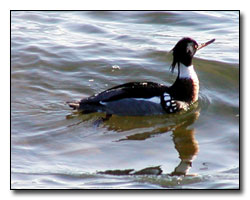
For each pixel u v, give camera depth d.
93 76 17.38
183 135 14.09
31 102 15.86
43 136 14.08
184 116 15.19
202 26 20.72
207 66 17.83
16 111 15.32
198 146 13.48
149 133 14.22
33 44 19.22
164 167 12.49
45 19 21.44
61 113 15.30
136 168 12.44
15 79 17.09
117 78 17.25
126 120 14.97
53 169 12.47
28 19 21.41
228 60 18.14
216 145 13.53
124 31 20.45
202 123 14.77
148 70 17.69
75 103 15.26
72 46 19.19
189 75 15.48
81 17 21.69
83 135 14.12
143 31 20.45
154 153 13.14
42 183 11.82
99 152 13.22
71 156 13.05
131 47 19.17
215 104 15.82
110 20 21.42
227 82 16.98
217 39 19.64
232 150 13.28
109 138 13.95
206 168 12.46
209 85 16.91
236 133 14.15
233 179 11.94
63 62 18.12
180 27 20.73
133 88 15.34
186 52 15.36
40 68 17.80
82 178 12.05
